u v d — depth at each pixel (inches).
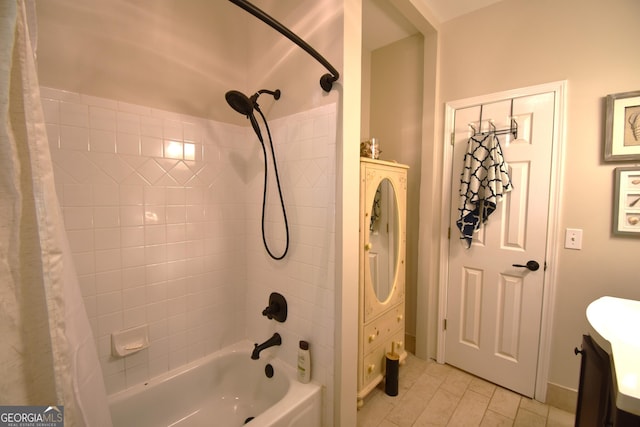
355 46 49.1
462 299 79.4
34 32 24.2
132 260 50.2
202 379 59.1
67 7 42.0
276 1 57.6
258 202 64.0
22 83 21.7
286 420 45.8
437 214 82.9
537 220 66.7
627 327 39.9
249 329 68.3
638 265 57.1
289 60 55.7
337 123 48.4
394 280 74.9
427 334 85.2
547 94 64.7
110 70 46.3
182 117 55.5
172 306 55.7
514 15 69.0
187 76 55.8
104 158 46.4
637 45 56.0
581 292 62.9
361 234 61.9
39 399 22.6
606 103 58.6
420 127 88.0
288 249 57.9
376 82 97.4
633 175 56.5
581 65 61.3
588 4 60.2
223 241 63.6
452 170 80.1
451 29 78.8
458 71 78.1
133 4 48.4
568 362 65.0
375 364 68.4
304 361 53.2
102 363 47.5
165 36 52.5
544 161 65.4
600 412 35.3
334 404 51.8
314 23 51.0
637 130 55.7
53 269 22.8
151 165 51.7
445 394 71.5
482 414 64.8
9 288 20.8
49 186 22.9
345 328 50.6
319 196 51.9
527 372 69.5
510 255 70.6
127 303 49.9
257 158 63.9
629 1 56.4
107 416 28.3
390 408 67.0
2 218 20.5
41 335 22.7
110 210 47.4
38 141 22.3
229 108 63.1
